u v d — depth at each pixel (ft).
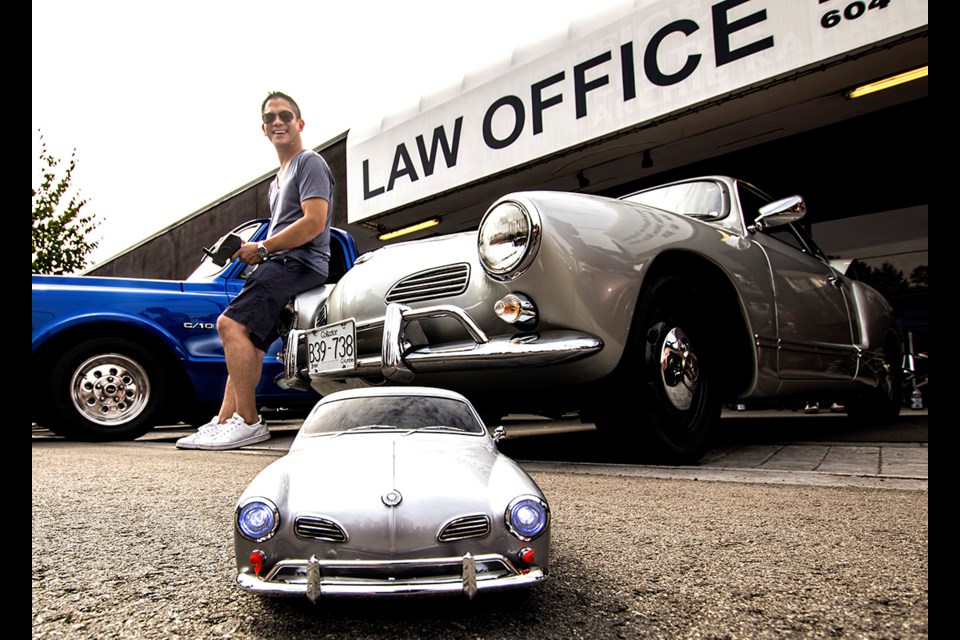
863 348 17.25
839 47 20.67
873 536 6.75
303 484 5.08
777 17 21.75
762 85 22.53
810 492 9.00
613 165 31.04
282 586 4.61
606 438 11.79
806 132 28.53
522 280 10.24
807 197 29.81
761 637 4.38
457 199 33.78
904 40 19.97
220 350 19.22
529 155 28.14
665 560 6.06
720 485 9.63
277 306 15.47
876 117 26.91
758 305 12.87
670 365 11.52
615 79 25.55
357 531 4.66
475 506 4.86
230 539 7.01
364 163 35.32
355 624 4.67
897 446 13.50
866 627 4.51
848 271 19.57
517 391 11.66
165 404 18.74
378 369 11.43
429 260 11.63
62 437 19.43
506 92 28.94
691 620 4.68
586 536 6.90
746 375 12.88
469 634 4.47
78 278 17.98
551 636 4.43
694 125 26.84
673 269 11.98
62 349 17.57
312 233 15.42
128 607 5.05
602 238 10.47
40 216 56.80
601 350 10.21
